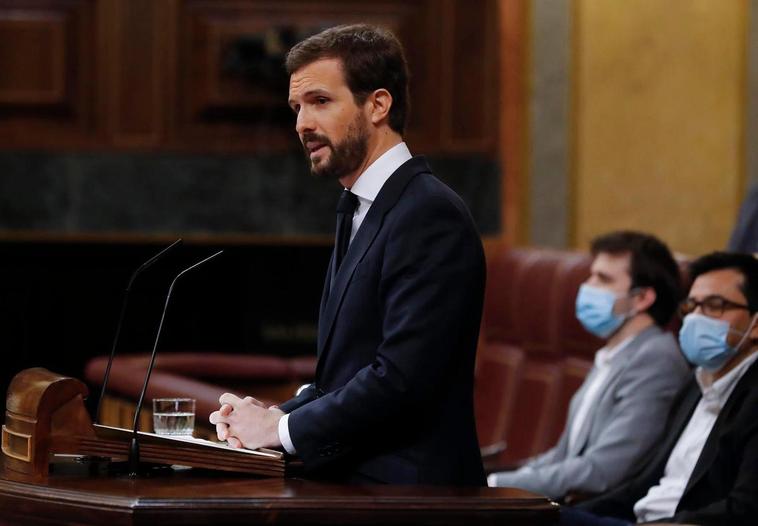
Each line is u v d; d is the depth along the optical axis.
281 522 6.67
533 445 15.52
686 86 21.88
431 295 7.57
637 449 12.13
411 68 21.55
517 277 16.64
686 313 11.46
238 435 7.84
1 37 21.20
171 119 21.52
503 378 16.58
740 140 21.80
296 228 21.78
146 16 21.36
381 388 7.46
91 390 16.78
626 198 21.94
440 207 7.74
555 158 21.91
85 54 21.39
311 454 7.59
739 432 10.34
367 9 21.39
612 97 21.89
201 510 6.61
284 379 17.61
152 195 21.56
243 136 21.67
